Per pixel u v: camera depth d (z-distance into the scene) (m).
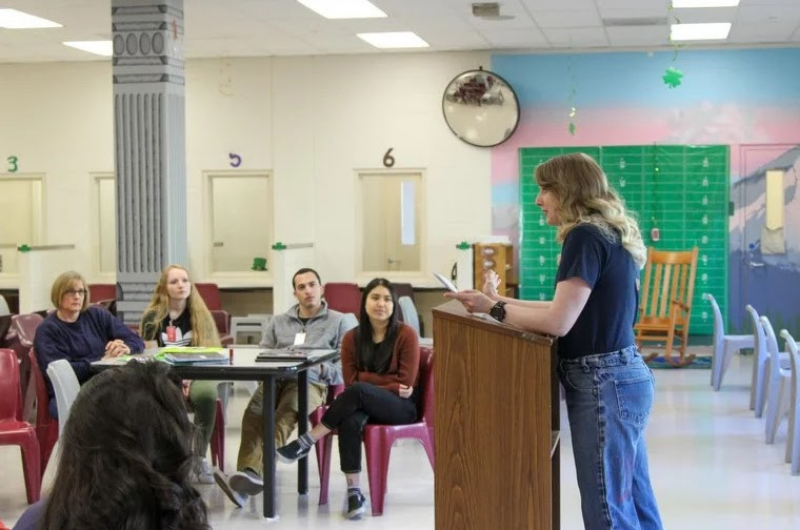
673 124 11.86
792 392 6.72
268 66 12.42
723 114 11.80
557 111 12.00
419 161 12.24
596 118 11.96
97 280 12.79
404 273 12.42
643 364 3.42
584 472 3.34
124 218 9.09
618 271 3.33
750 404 8.75
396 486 6.35
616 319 3.34
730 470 6.63
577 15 10.02
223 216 12.78
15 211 12.98
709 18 10.20
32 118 12.81
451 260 12.26
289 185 12.48
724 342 9.73
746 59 11.73
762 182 11.79
